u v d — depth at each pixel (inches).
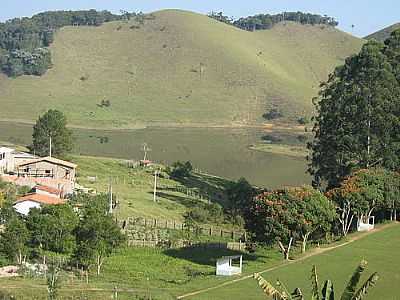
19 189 2787.9
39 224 1973.4
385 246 2191.2
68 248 1959.9
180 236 2480.3
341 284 1695.4
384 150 2842.0
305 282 1716.3
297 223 1984.5
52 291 1467.8
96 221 1920.5
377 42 3115.2
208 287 1680.6
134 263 2027.6
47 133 3944.4
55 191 2815.0
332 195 2378.2
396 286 1681.8
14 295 1465.3
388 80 2923.2
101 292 1560.0
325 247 2187.5
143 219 2694.4
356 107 2888.8
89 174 3772.1
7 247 1863.9
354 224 2534.5
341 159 2913.4
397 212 2726.4
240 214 3065.9
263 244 2158.0
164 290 1640.0
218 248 2330.2
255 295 1594.5
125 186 3577.8
